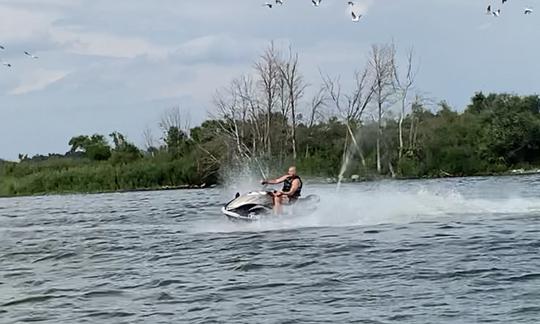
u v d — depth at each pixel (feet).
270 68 243.60
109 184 260.83
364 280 47.80
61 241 82.84
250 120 245.24
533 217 83.25
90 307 43.60
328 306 40.98
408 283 46.14
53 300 46.19
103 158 304.30
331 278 49.11
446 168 248.11
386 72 240.53
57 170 276.00
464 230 72.13
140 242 76.79
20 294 48.75
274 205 82.48
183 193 210.79
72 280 53.88
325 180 236.84
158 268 57.36
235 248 66.39
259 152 243.60
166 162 264.11
